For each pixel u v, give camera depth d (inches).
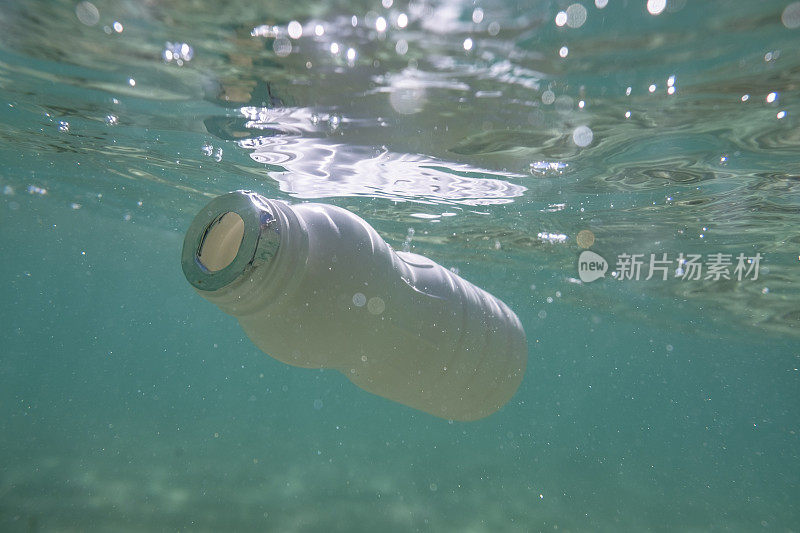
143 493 454.3
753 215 317.7
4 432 647.8
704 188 283.3
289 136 274.8
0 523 353.7
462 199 368.8
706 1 123.3
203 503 442.0
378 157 293.0
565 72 168.6
